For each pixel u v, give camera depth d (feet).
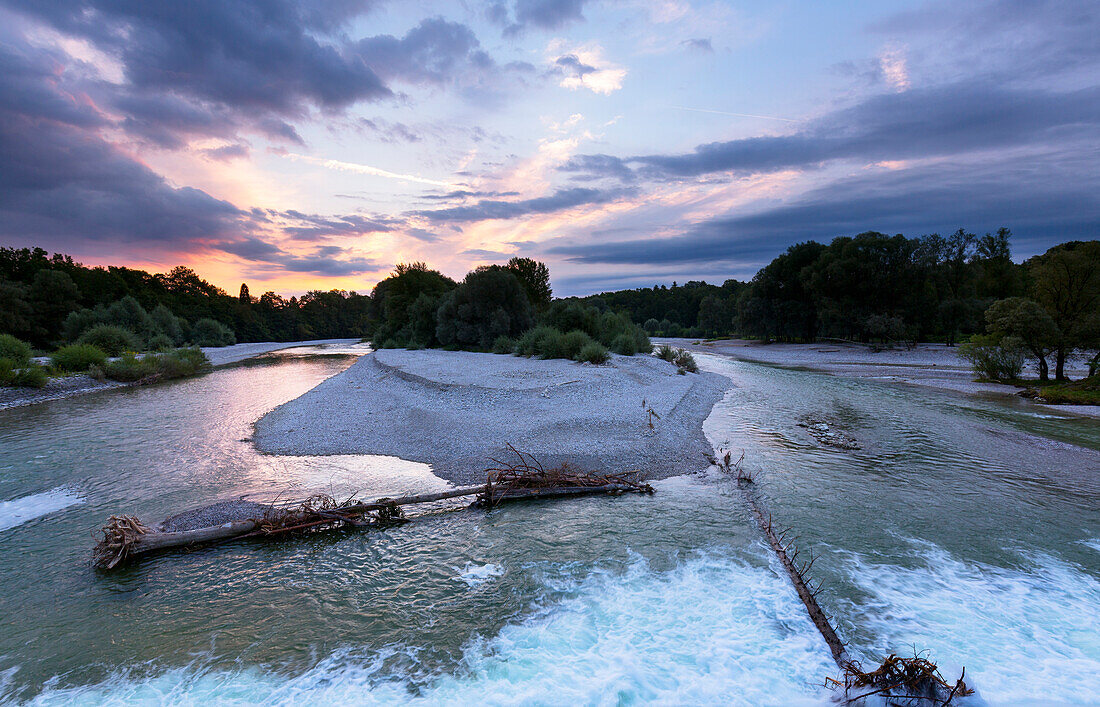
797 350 186.09
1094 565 26.04
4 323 153.99
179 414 66.90
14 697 17.76
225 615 22.56
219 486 38.37
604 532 30.19
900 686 16.75
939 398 77.10
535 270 167.22
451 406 57.72
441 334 132.46
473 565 26.63
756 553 27.48
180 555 27.99
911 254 182.60
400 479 39.37
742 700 17.25
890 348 166.91
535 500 35.32
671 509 33.45
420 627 21.52
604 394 62.28
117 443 51.19
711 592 23.79
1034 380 90.79
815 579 24.70
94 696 17.81
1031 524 30.96
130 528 27.73
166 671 19.03
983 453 46.26
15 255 208.44
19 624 21.90
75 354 105.09
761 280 230.68
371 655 19.81
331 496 36.01
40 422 62.18
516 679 18.33
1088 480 38.78
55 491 37.65
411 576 25.66
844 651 19.49
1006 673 18.28
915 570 25.62
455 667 19.03
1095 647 19.65
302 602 23.49
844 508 33.37
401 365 91.45
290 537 30.07
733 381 98.02
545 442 44.09
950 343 174.29
